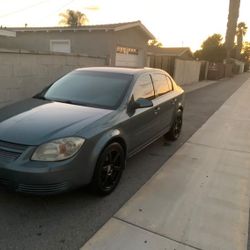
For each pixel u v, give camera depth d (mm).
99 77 4758
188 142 6434
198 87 20062
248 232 3201
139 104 4277
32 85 7180
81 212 3402
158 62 16422
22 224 3125
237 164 5203
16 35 15719
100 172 3572
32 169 3029
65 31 14078
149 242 2943
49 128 3348
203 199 3863
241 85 24688
